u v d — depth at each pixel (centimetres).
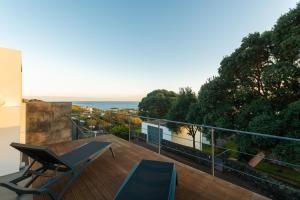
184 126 1642
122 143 434
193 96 1659
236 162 920
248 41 882
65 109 510
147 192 152
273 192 689
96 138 482
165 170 203
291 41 636
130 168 280
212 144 281
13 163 308
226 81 984
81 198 194
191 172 268
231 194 204
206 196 200
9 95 305
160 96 2620
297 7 678
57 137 489
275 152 688
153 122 1653
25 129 427
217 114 992
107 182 233
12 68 310
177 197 197
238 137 888
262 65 899
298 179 771
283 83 757
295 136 625
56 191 208
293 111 630
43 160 215
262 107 779
